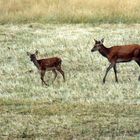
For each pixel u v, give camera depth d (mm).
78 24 85000
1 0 91500
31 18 87250
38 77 60281
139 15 86875
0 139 42625
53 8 88625
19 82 58125
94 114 47281
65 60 66500
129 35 77938
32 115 47562
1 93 54469
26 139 42500
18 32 80750
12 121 46281
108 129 43875
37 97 52812
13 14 87875
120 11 87562
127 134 42875
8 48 72500
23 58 68125
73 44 73562
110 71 61750
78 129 44094
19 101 51438
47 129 44344
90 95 52781
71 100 51562
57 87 56156
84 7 89562
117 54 58312
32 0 92250
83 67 63750
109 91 53562
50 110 48594
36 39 76625
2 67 64062
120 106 49250
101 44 58719
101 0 90562
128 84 56344
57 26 83938
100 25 84312
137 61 59031
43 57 69062
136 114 47125
